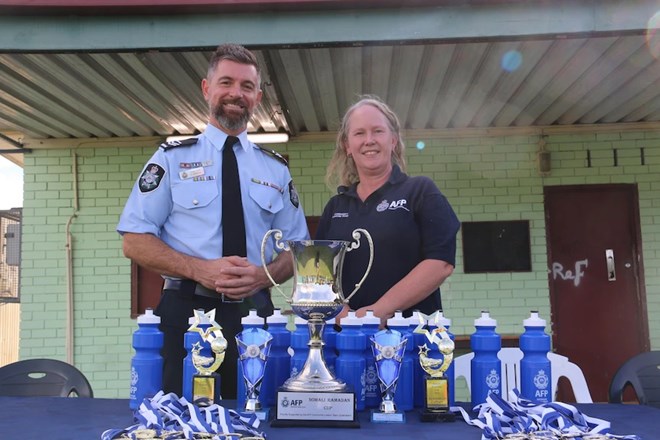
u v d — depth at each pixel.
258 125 5.34
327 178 2.57
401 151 2.42
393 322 1.67
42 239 5.63
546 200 5.51
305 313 1.55
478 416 1.49
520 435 1.31
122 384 5.50
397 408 1.61
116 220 5.63
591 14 2.88
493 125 5.50
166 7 2.86
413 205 2.19
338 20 2.94
